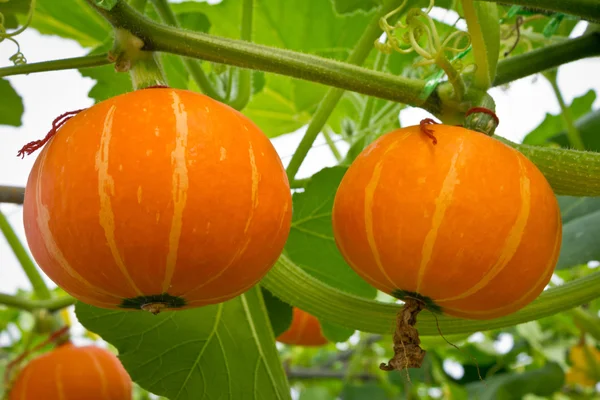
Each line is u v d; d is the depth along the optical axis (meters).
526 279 0.54
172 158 0.50
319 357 2.06
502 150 0.55
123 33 0.58
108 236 0.50
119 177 0.50
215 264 0.52
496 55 0.65
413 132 0.56
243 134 0.53
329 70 0.60
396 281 0.55
